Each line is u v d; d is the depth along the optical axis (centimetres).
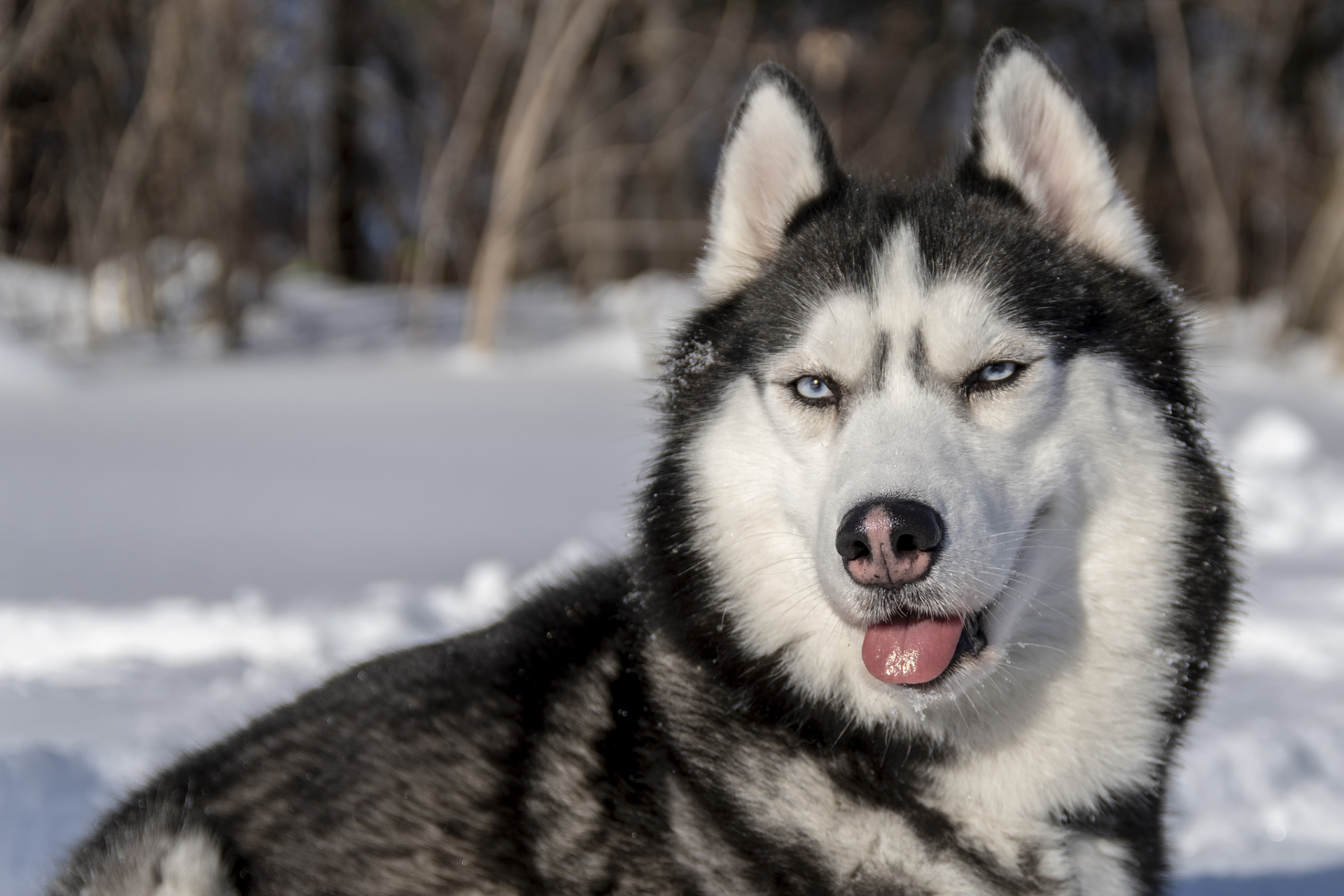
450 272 3362
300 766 307
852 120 3038
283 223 3453
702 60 2722
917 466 287
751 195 356
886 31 3141
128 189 2281
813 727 310
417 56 3297
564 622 340
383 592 750
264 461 1267
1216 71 3077
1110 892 315
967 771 308
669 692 318
